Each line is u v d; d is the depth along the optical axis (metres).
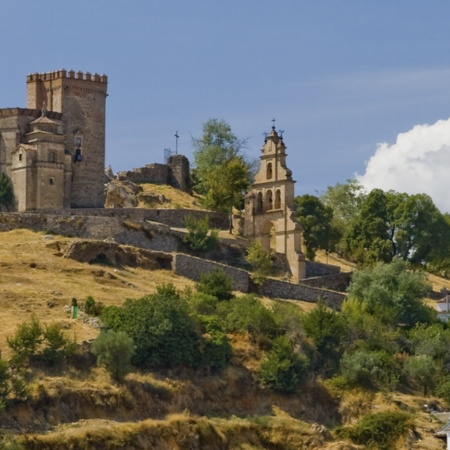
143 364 160.50
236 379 165.88
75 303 170.75
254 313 176.25
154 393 155.50
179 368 162.50
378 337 184.12
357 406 168.88
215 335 167.88
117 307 168.62
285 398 167.25
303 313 185.12
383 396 170.62
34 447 136.12
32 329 151.88
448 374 181.88
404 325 198.12
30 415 141.62
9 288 178.62
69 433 140.12
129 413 150.25
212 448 150.12
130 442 143.25
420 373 177.62
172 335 162.88
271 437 155.88
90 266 194.00
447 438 153.88
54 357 152.12
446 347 186.12
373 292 199.50
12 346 150.75
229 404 162.50
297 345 176.00
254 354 172.12
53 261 192.88
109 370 154.25
